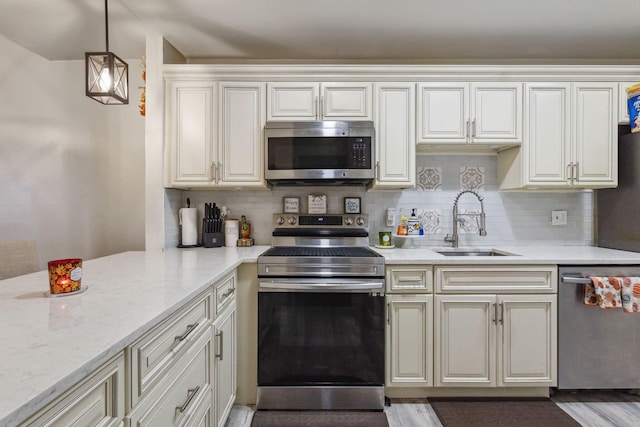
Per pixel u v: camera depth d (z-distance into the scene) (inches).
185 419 43.4
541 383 72.3
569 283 72.1
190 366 45.4
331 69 82.0
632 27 78.6
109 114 97.9
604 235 90.7
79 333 29.0
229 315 64.7
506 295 72.1
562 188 89.7
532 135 82.8
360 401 70.9
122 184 98.1
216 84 83.0
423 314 72.5
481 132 82.5
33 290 43.6
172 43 86.3
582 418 68.0
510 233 96.0
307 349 71.0
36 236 97.3
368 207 95.7
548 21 76.2
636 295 69.1
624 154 84.2
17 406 18.4
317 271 71.4
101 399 27.3
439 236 96.0
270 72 82.6
